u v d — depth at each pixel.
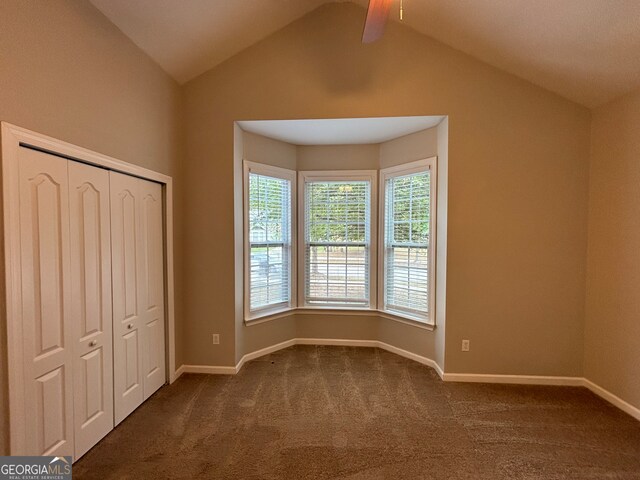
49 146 1.64
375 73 2.90
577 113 2.79
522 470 1.84
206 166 3.04
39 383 1.63
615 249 2.56
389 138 3.54
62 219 1.77
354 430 2.20
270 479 1.77
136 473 1.80
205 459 1.92
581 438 2.13
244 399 2.61
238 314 3.15
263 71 2.98
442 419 2.33
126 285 2.33
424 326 3.24
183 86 3.03
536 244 2.85
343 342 3.80
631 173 2.43
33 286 1.59
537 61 2.55
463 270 2.91
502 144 2.84
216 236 3.06
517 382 2.90
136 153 2.39
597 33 2.09
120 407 2.27
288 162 3.71
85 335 1.95
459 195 2.89
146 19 2.23
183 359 3.11
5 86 1.43
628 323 2.45
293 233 3.77
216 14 2.46
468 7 2.35
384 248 3.68
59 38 1.72
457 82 2.85
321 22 2.93
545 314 2.87
